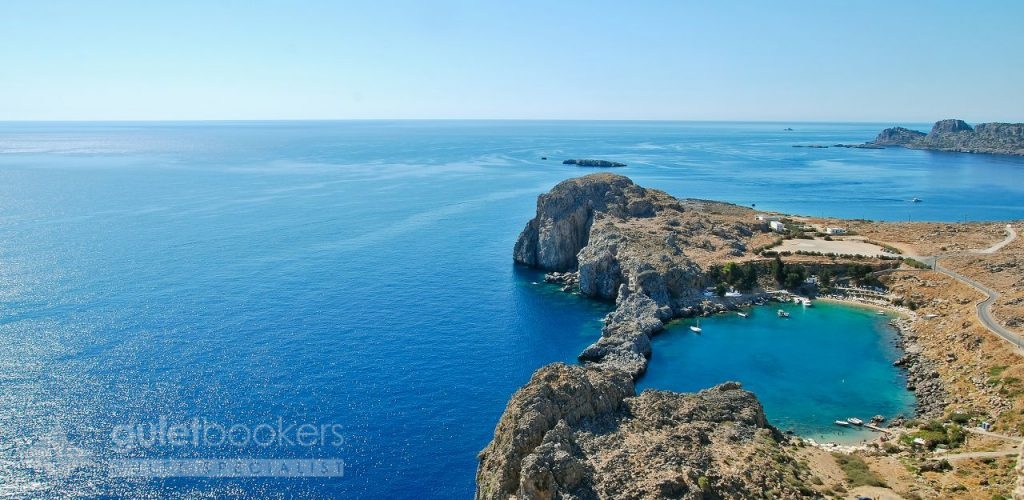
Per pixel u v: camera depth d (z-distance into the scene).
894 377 109.94
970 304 129.88
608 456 66.31
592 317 142.25
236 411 94.12
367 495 76.12
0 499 72.25
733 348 124.69
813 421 94.31
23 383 100.31
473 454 85.00
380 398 99.94
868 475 69.19
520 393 74.62
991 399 92.06
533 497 59.22
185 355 113.31
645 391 84.38
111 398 96.50
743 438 74.06
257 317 134.62
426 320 137.00
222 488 75.94
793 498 61.59
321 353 116.69
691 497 59.25
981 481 66.62
